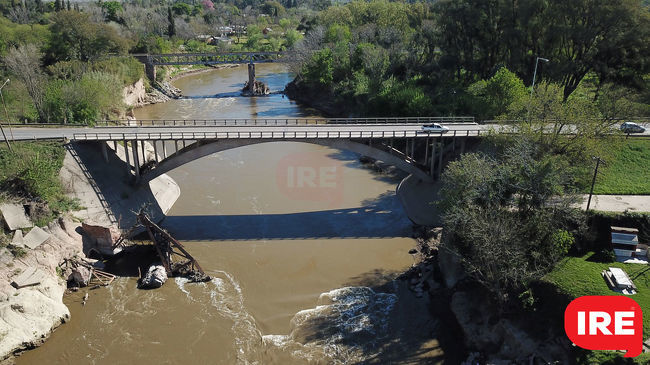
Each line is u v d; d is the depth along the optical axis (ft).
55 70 304.71
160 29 620.08
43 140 185.26
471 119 236.43
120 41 379.96
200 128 210.38
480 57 294.87
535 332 113.70
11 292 132.87
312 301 143.33
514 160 134.51
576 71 247.29
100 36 362.12
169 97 429.38
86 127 215.72
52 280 143.13
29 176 159.63
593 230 136.46
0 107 243.19
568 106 164.14
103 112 284.00
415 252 168.66
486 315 125.49
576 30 236.02
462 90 283.59
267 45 643.45
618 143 164.76
